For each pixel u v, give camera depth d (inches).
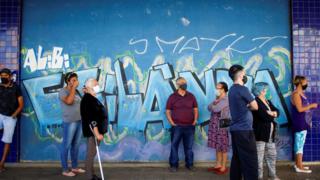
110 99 239.3
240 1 240.8
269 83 240.2
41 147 239.1
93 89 194.1
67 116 212.2
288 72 239.9
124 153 239.3
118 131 239.3
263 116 189.0
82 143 238.7
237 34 240.8
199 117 239.1
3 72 220.4
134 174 217.5
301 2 239.8
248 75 240.4
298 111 214.5
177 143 223.5
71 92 209.0
